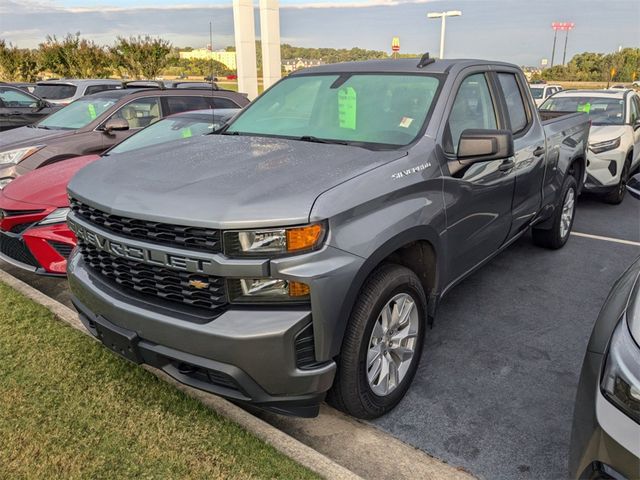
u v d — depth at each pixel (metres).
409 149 2.95
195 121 5.88
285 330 2.22
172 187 2.48
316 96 3.71
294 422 2.88
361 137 3.22
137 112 7.46
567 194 5.46
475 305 4.29
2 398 2.90
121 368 3.20
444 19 25.89
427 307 3.19
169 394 2.95
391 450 2.65
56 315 3.87
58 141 6.56
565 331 3.86
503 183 3.75
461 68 3.58
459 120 3.39
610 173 7.44
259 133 3.60
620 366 1.68
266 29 16.95
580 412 1.84
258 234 2.21
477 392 3.12
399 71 3.62
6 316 3.84
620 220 6.96
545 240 5.50
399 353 2.92
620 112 8.11
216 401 2.88
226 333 2.23
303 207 2.24
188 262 2.29
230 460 2.45
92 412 2.80
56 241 4.13
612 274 4.96
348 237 2.35
